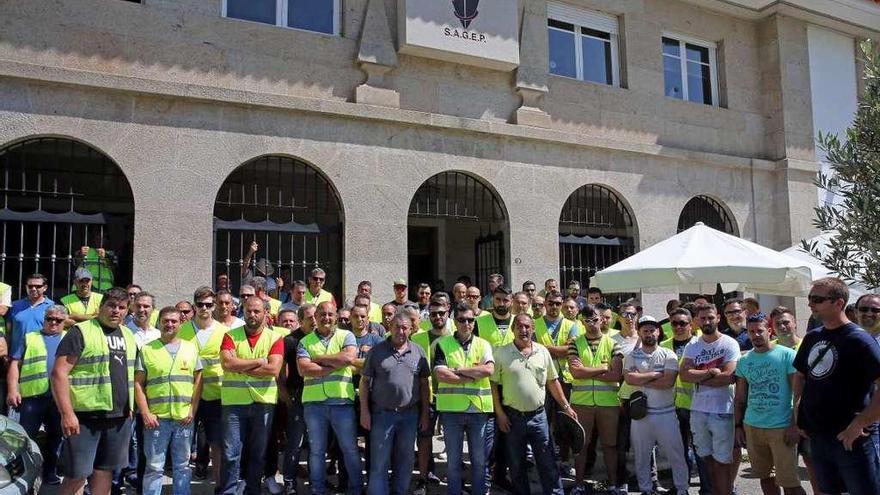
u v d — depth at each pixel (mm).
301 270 11289
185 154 9023
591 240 12133
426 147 10633
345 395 6266
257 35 9602
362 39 10180
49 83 8312
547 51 11805
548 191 11609
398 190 10336
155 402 5836
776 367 5605
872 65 5066
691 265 7324
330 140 9938
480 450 6176
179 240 8883
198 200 9039
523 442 6266
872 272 4734
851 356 4457
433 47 10484
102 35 8680
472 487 6211
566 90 11992
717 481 5980
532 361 6289
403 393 6055
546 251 11461
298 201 11531
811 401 4629
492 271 11766
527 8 11672
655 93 12984
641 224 12500
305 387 6332
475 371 6148
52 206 10133
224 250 11195
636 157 12586
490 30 11055
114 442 5426
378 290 10031
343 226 9969
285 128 9656
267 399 6145
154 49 8953
